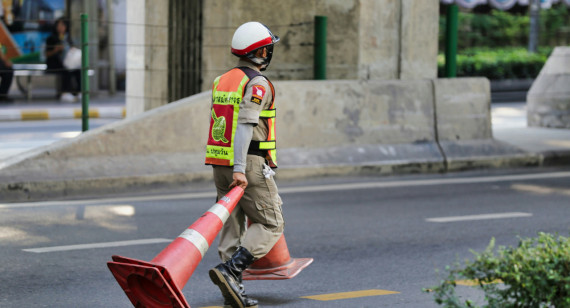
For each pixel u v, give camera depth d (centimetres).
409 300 1183
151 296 859
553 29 6062
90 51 4481
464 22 5694
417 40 2519
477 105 2470
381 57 2484
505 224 1703
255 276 1146
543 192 2078
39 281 1252
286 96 2205
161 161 2050
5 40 4181
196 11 2500
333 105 2272
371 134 2314
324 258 1424
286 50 2519
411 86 2384
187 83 2536
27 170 1919
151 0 2531
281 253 1148
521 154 2478
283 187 2097
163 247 1472
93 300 1165
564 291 820
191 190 2044
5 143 2731
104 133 2006
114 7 4547
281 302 1173
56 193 1920
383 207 1866
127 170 2003
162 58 2545
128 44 2673
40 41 4272
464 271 856
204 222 991
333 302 1173
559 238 885
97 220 1678
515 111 3922
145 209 1795
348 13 2448
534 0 5491
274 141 1115
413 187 2128
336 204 1892
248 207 1112
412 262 1402
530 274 822
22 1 4228
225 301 1099
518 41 5897
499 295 862
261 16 2508
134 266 830
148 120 2044
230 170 1098
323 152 2241
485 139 2472
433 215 1788
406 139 2359
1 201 1862
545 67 3142
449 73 2547
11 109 3725
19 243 1479
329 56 2473
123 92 4634
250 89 1073
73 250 1440
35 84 4525
